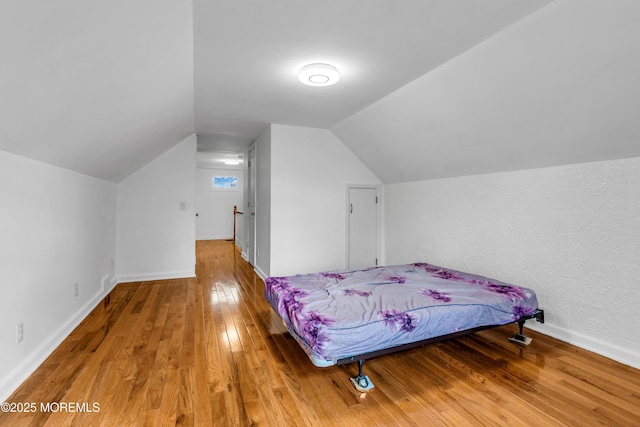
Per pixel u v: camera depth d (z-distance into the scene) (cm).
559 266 267
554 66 197
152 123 297
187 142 469
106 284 379
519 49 201
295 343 256
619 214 229
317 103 334
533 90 220
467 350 248
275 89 294
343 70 254
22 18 99
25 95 136
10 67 115
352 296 242
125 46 154
